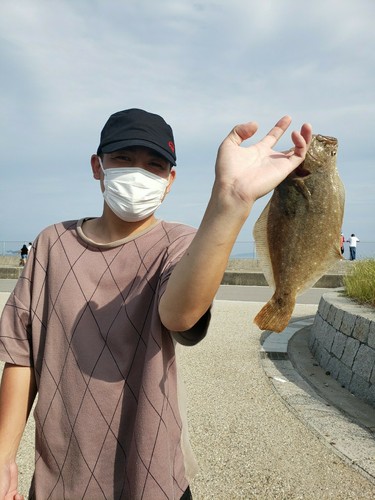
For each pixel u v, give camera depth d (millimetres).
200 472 3801
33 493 1797
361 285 8172
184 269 1457
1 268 22891
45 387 1811
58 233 2027
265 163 1481
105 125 1975
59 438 1760
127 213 1875
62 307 1849
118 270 1847
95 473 1702
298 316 11922
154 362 1662
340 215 2123
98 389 1736
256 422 4816
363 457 3986
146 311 1770
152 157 1916
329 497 3422
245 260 23938
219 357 7449
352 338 6223
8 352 1926
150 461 1610
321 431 4531
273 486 3580
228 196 1417
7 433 1888
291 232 2080
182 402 1911
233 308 13148
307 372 6828
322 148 2105
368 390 5527
